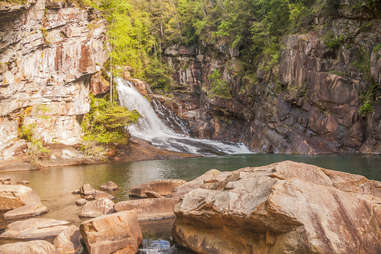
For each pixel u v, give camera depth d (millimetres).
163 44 55062
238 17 41156
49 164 22953
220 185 6543
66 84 27188
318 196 4723
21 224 7180
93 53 29359
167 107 43406
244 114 38250
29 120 24641
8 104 22922
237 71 39500
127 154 27375
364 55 26375
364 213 4527
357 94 25938
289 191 4758
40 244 5254
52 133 26312
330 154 25422
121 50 48281
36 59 24719
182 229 6188
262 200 4941
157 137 34406
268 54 35188
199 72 48938
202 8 49719
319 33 29359
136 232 6078
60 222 7414
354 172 14320
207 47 46469
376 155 22516
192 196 6320
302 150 28047
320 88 27562
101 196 10562
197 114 43281
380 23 26219
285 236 4477
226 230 5457
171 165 21031
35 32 24203
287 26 35312
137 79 45062
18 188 9625
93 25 29953
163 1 57219
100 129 30078
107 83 34250
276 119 31812
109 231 5691
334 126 26828
